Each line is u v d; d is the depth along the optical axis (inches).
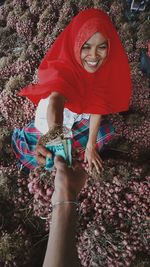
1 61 141.7
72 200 36.3
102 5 151.2
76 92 68.7
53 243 32.4
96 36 62.2
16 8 159.6
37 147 50.6
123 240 80.9
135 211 85.5
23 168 99.6
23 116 113.3
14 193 93.4
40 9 152.7
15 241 85.1
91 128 84.4
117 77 72.2
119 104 77.2
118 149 106.7
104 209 87.0
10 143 111.0
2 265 82.4
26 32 151.3
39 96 72.9
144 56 125.1
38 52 136.3
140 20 147.9
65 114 88.0
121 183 88.4
